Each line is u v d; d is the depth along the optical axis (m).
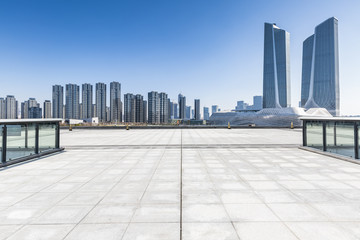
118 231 3.02
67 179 5.64
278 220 3.34
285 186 5.00
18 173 6.27
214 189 4.80
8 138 7.68
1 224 3.22
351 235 2.89
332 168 6.75
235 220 3.34
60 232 2.99
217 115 186.00
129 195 4.45
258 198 4.25
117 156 9.02
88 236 2.89
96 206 3.89
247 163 7.56
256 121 146.25
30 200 4.18
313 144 10.38
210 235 2.91
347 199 4.18
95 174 6.16
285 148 11.16
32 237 2.87
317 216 3.47
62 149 10.61
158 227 3.12
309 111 141.75
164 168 6.87
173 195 4.44
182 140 15.20
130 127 32.59
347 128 8.12
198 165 7.28
